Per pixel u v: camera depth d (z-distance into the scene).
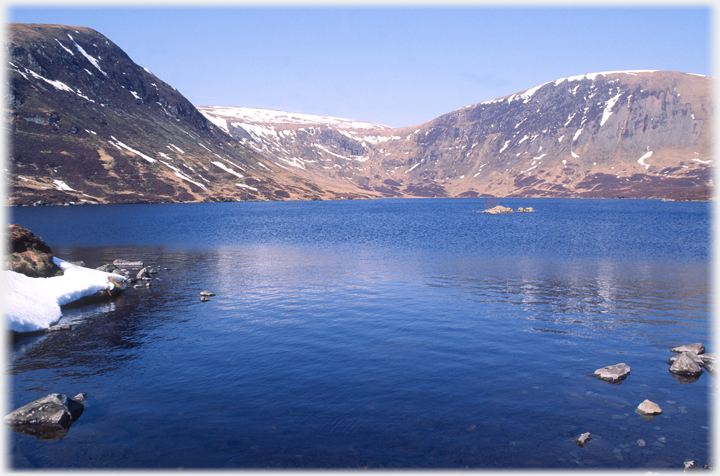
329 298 27.05
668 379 14.97
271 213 145.75
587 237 65.50
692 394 13.83
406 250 50.88
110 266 34.56
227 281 32.66
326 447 10.89
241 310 24.22
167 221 103.75
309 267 38.97
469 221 107.25
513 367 16.02
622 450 10.79
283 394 13.81
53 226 86.81
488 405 13.09
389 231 78.25
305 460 10.35
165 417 12.41
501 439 11.27
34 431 11.75
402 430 11.67
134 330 20.62
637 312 23.59
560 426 11.92
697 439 11.23
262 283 31.84
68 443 11.19
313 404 13.13
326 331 20.33
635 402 13.30
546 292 28.59
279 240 63.09
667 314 23.20
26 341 19.11
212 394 13.85
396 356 17.08
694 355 16.64
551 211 158.12
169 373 15.52
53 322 21.73
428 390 14.07
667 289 29.39
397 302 25.95
